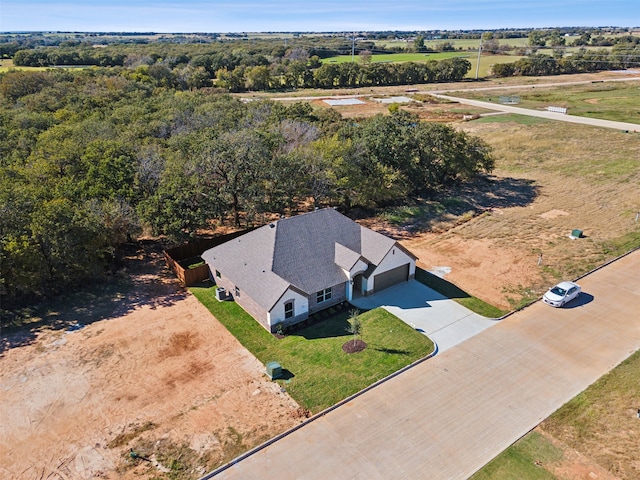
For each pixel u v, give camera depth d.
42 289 31.36
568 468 18.72
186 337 27.22
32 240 29.86
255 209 40.16
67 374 24.09
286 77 132.00
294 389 23.12
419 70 145.50
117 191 36.44
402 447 19.80
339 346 26.28
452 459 19.22
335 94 120.81
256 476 18.56
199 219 35.34
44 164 38.69
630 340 26.78
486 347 26.30
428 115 94.50
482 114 95.44
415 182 51.06
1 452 19.64
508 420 21.17
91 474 18.69
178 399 22.53
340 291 30.78
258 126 56.84
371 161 46.91
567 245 39.28
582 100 109.50
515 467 18.81
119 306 30.42
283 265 29.11
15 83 69.19
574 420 21.14
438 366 24.75
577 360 25.12
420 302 30.88
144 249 38.28
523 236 41.28
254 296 28.03
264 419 21.31
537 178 57.88
